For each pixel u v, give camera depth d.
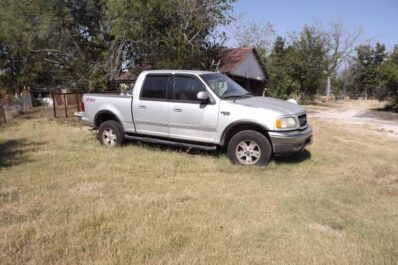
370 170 6.26
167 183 5.35
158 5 15.50
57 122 13.11
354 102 44.25
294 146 6.06
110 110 7.84
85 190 5.00
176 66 16.33
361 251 3.36
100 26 21.19
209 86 6.57
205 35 18.58
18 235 3.58
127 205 4.38
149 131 7.36
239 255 3.24
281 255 3.26
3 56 28.62
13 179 5.53
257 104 6.37
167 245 3.38
